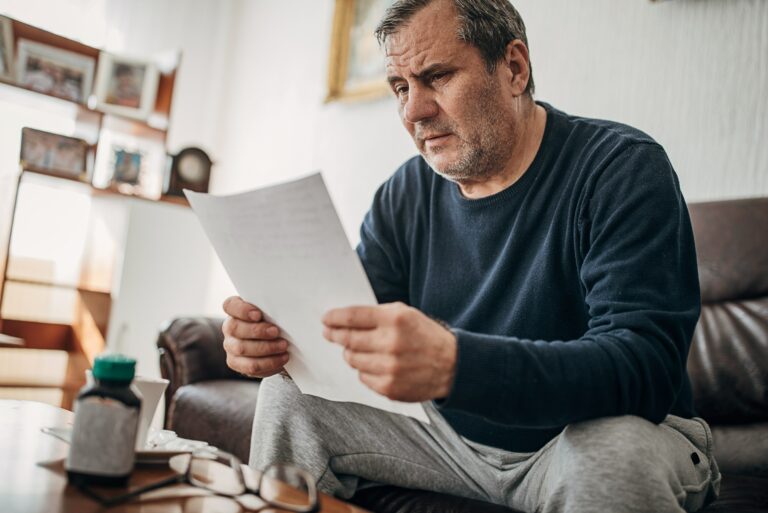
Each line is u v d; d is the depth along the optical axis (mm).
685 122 1692
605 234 870
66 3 3051
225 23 3510
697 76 1681
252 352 855
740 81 1603
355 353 689
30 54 2754
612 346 743
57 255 2984
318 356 794
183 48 3416
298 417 974
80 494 611
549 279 979
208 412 1592
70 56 2861
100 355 664
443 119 1022
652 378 745
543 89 2020
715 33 1658
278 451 975
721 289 1341
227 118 3412
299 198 664
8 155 2865
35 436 829
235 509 623
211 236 826
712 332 1315
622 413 743
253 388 1685
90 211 3035
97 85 2924
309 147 2898
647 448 708
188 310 2908
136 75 3000
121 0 3201
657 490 687
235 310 854
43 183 2838
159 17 3328
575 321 976
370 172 2576
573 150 1021
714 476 892
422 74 1009
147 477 693
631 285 803
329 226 659
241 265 802
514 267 1028
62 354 2830
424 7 1000
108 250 2816
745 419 1240
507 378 695
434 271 1142
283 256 726
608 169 926
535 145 1067
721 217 1388
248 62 3363
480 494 975
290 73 3088
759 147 1558
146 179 3150
